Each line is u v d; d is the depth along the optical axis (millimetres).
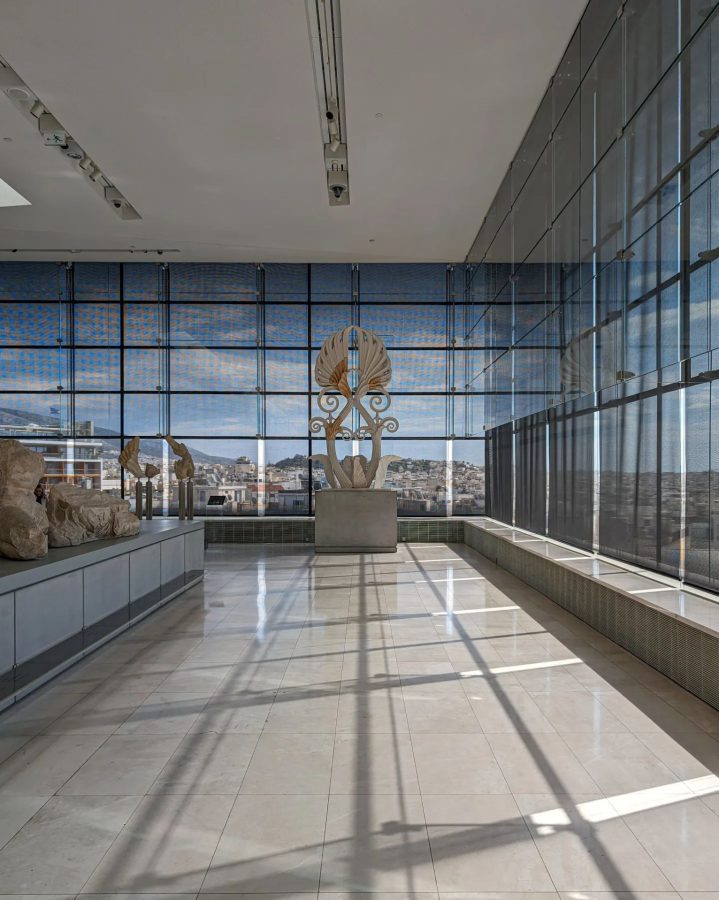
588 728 3783
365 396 14453
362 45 6980
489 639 5773
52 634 4996
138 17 6547
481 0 6340
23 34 6785
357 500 11961
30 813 2902
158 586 7504
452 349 14430
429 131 8727
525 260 8883
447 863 2504
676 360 4711
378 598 7707
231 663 5152
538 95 7926
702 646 4195
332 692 4465
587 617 6227
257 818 2844
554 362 7578
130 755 3494
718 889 2338
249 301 14414
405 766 3336
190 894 2334
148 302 14375
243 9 6441
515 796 3014
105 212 11344
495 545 10406
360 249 13273
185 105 8117
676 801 2949
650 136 5055
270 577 9305
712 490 4371
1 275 14305
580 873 2436
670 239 4754
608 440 6242
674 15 4676
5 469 5660
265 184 10273
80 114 8305
